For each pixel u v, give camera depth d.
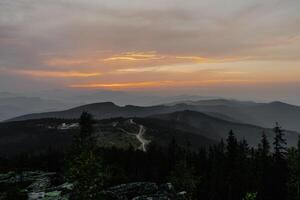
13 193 70.44
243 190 86.25
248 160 104.25
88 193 41.09
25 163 130.00
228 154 100.31
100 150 114.69
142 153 128.00
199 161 116.00
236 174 90.56
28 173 109.56
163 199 59.19
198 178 76.56
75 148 65.19
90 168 41.56
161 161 117.12
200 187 90.56
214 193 87.44
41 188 83.31
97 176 41.88
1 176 106.81
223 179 91.69
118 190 62.72
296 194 85.25
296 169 86.00
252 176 93.81
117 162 110.69
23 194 70.38
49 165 123.50
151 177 110.88
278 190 88.31
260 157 102.62
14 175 105.88
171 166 114.69
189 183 73.81
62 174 98.06
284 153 91.81
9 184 90.81
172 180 74.50
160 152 128.25
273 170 90.75
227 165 98.56
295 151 88.12
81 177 41.25
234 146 100.94
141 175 110.44
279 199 88.00
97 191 41.75
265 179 90.19
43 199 65.19
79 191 41.16
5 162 135.62
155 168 113.81
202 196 88.44
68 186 76.00
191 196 69.62
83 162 41.72
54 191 73.12
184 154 115.88
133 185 64.69
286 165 91.44
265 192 87.12
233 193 85.88
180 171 75.19
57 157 127.50
